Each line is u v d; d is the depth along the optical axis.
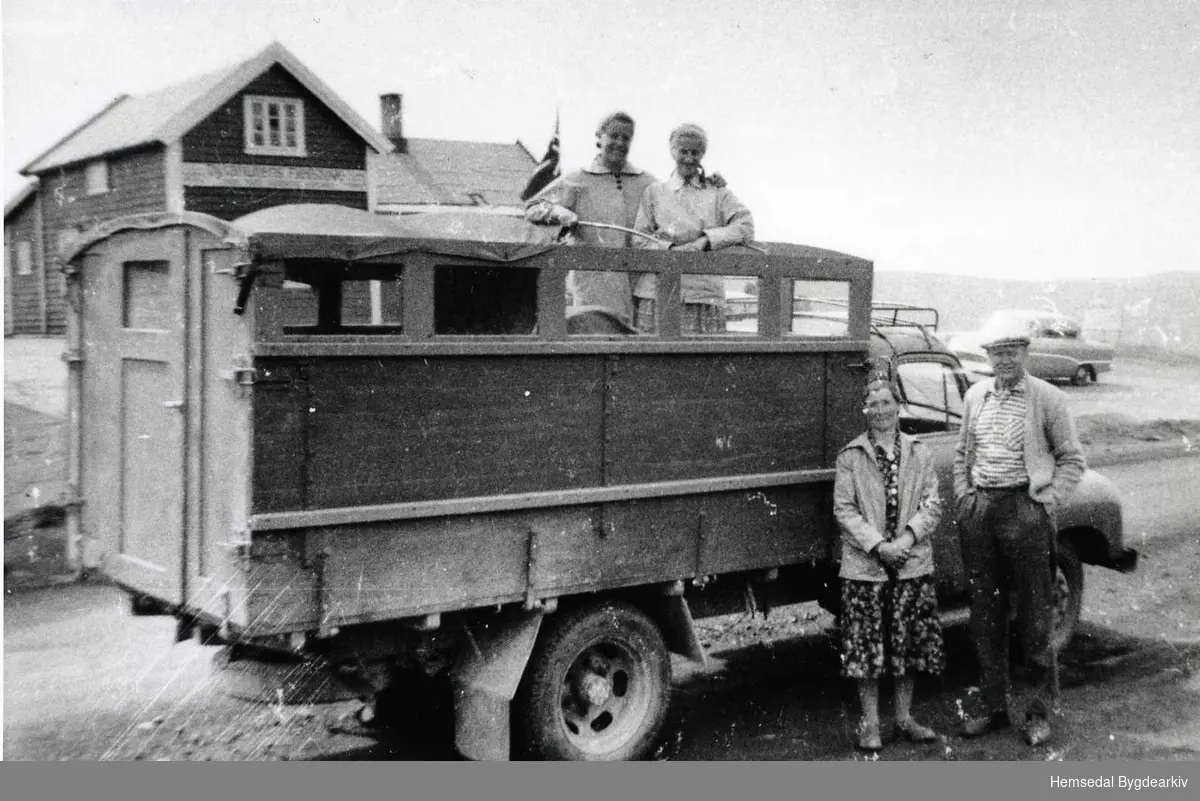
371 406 3.59
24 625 6.07
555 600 4.07
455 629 4.04
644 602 4.62
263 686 3.86
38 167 16.27
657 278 4.36
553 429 4.05
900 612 4.62
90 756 4.30
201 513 3.67
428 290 3.71
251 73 14.67
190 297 3.72
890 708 5.21
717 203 5.84
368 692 3.90
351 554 3.55
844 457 4.65
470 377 3.82
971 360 9.52
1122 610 6.95
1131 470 12.26
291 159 15.20
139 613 4.07
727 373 4.59
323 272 4.21
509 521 3.92
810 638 6.43
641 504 4.31
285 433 3.42
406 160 18.38
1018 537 4.70
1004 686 4.87
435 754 4.43
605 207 5.77
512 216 4.89
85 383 4.45
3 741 4.43
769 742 4.71
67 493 4.58
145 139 14.22
